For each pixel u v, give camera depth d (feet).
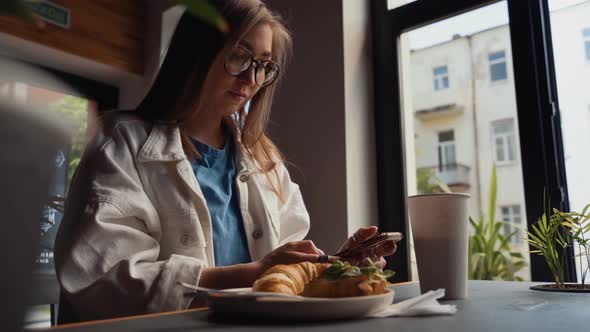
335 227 5.86
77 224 2.76
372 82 6.49
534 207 4.94
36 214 0.55
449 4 5.88
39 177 0.55
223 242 3.76
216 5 3.63
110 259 2.70
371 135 6.31
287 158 6.53
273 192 4.33
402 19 6.31
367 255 2.78
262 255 3.94
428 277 2.34
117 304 2.48
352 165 5.95
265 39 3.83
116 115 3.69
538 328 1.47
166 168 3.49
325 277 1.78
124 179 3.10
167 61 3.91
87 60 7.84
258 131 4.43
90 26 7.88
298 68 6.61
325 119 6.18
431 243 2.33
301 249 2.60
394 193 6.12
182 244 3.35
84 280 2.59
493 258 8.73
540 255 4.79
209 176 3.96
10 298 0.52
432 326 1.51
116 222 2.96
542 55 5.08
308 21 6.61
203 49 3.68
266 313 1.53
